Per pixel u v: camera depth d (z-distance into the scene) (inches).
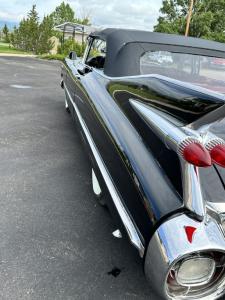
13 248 85.3
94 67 130.0
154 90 73.7
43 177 125.3
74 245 88.6
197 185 55.5
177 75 116.6
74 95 143.3
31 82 349.1
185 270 56.1
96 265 82.2
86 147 107.0
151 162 63.0
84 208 106.3
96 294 73.9
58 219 99.4
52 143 161.9
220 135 67.0
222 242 54.7
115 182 71.9
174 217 55.5
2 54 783.7
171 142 58.0
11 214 99.7
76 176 128.3
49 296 72.0
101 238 92.0
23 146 155.1
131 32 121.1
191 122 57.6
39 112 218.8
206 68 119.3
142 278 79.3
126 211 65.4
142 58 112.7
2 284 73.9
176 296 57.6
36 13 1063.0
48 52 1020.5
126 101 81.7
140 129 70.1
